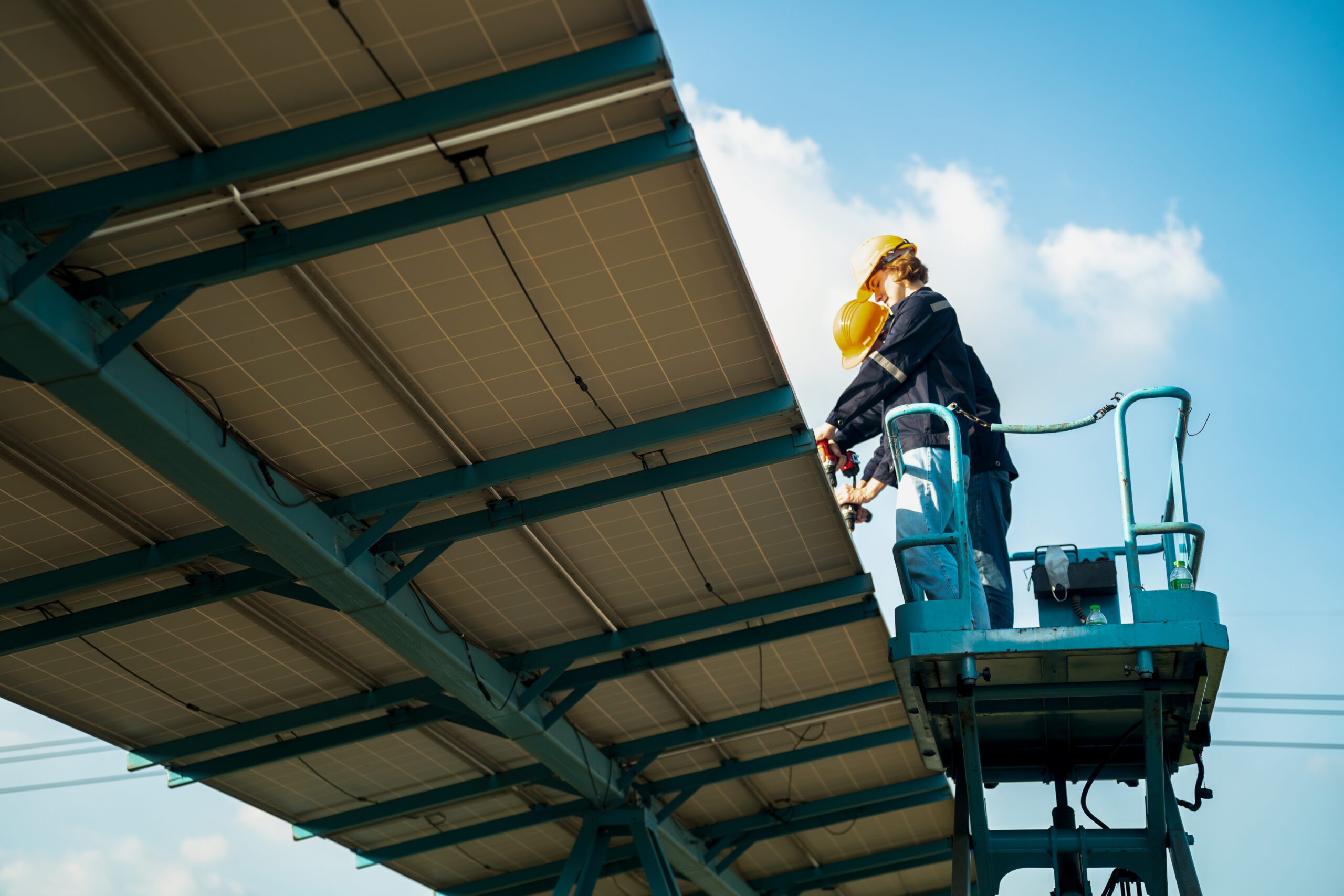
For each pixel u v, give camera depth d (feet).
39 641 44.11
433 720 55.42
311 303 35.40
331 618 49.49
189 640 49.44
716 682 59.00
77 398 32.63
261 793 62.80
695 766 65.82
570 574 49.19
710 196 34.40
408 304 36.19
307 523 40.16
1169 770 35.60
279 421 39.14
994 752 36.17
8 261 29.35
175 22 27.71
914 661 30.89
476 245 34.83
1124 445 31.24
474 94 29.30
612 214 34.68
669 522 47.52
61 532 41.91
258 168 29.71
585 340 38.55
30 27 27.22
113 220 31.27
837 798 72.28
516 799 67.00
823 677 60.03
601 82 29.12
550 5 28.78
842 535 49.62
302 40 28.53
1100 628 29.60
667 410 41.63
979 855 32.35
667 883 60.59
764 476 46.01
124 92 28.86
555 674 52.90
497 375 39.19
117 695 52.34
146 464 35.86
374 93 29.96
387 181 32.58
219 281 32.17
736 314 38.65
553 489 44.37
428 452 41.65
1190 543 32.30
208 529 42.73
